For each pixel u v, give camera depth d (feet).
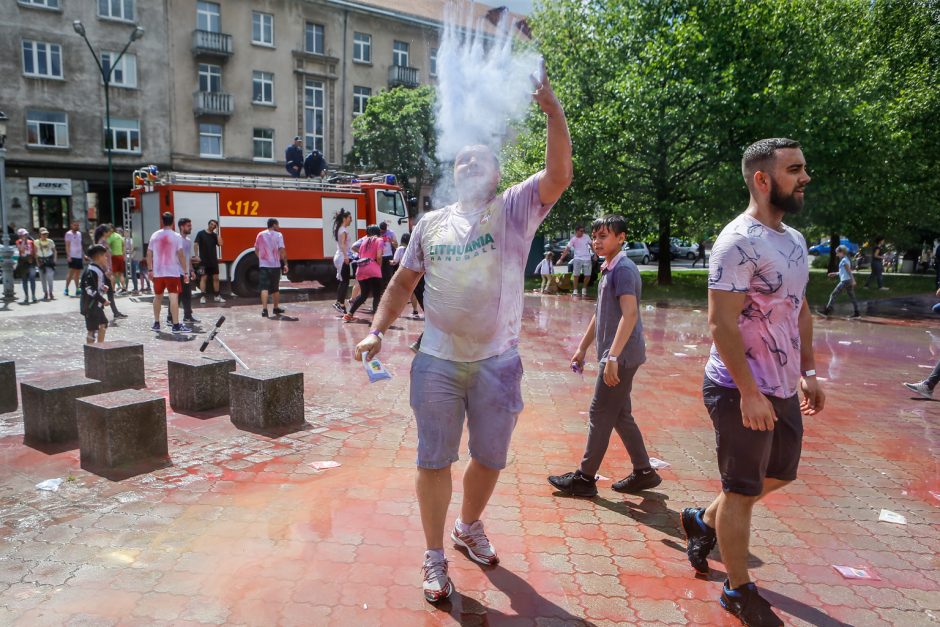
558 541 10.92
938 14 79.10
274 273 39.78
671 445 16.51
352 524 11.36
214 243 46.65
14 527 11.11
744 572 8.61
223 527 11.19
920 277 95.35
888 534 11.53
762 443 8.18
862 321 44.96
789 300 8.14
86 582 9.34
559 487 13.10
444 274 8.58
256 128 107.65
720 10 58.39
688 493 13.16
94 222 95.55
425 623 8.47
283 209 50.80
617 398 12.19
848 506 12.77
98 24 92.48
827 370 27.48
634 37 64.85
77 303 46.73
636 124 57.98
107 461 13.96
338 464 14.39
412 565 9.96
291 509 11.96
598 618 8.68
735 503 8.41
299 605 8.82
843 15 69.05
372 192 55.98
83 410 14.20
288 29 108.58
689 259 132.57
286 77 109.40
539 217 8.82
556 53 66.54
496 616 8.68
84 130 92.99
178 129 100.58
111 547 10.42
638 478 13.03
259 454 15.05
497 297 8.61
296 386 17.47
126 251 51.75
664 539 11.08
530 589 9.37
